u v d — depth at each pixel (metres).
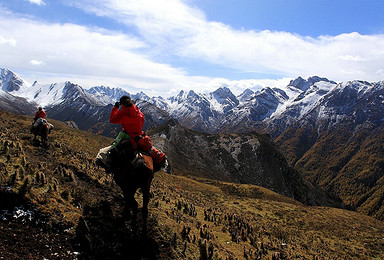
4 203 7.64
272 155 147.12
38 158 13.46
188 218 14.16
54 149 16.97
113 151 8.35
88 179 12.64
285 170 141.50
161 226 10.34
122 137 8.51
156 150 8.98
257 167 139.88
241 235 15.15
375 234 30.42
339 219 36.22
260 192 58.75
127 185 7.86
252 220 24.98
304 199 129.25
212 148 148.62
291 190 131.88
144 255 8.24
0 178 8.48
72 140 30.66
